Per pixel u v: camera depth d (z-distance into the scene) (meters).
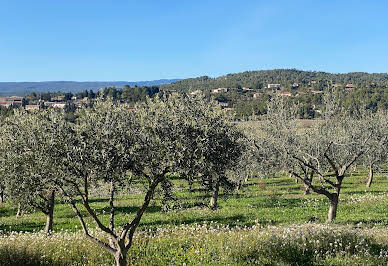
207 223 21.59
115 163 10.02
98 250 14.48
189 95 11.84
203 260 13.40
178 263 13.21
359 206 26.61
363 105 23.47
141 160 10.53
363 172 62.47
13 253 13.67
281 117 20.80
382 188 40.03
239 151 13.04
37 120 12.52
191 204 27.03
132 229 11.99
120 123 10.68
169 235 16.95
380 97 103.06
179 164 10.37
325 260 12.90
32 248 14.33
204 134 10.77
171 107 11.14
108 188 13.68
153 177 10.84
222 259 13.22
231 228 18.31
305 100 105.81
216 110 11.97
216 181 12.34
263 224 20.81
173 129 10.58
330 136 21.08
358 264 12.38
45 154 9.98
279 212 25.42
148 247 15.10
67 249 14.45
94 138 10.20
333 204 21.23
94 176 10.46
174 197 12.44
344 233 15.28
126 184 10.84
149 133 10.63
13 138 13.30
